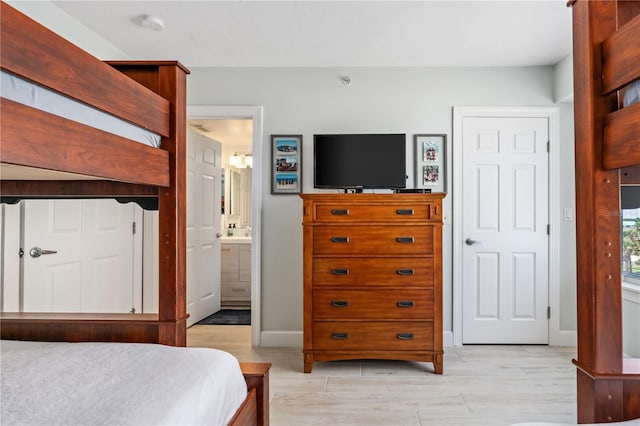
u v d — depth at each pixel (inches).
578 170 52.8
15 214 91.0
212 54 126.6
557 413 88.4
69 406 33.7
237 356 126.7
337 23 105.8
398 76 137.2
